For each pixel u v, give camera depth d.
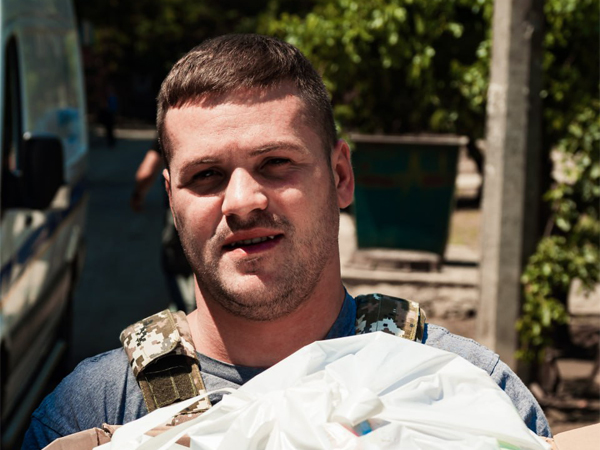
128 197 14.00
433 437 1.04
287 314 1.22
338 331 1.29
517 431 1.07
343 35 5.48
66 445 1.16
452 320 6.21
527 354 4.12
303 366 1.13
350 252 7.86
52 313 4.42
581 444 1.17
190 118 1.21
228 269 1.19
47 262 4.11
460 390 1.13
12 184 3.22
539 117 3.88
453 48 5.49
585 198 4.69
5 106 3.38
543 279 4.17
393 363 1.13
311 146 1.22
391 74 5.75
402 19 5.27
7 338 3.22
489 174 3.96
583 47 4.88
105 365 1.29
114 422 1.24
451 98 5.62
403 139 6.80
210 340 1.28
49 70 4.66
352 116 5.96
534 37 3.79
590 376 4.78
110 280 7.98
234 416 1.07
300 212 1.19
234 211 1.17
